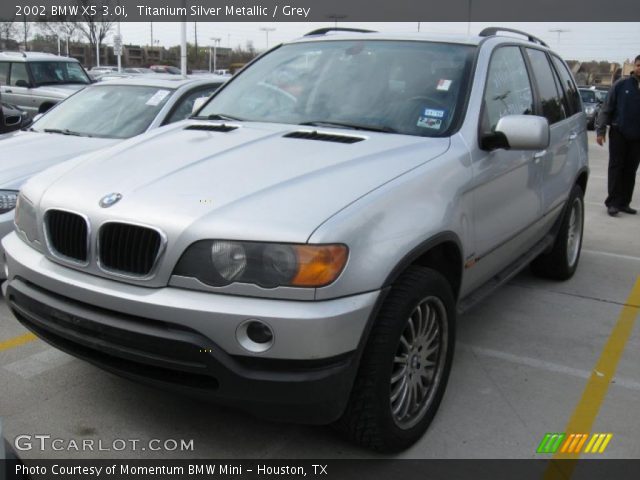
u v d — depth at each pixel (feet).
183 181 9.46
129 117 20.27
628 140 27.30
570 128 17.31
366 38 13.96
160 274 8.54
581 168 18.03
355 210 8.66
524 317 15.89
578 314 16.22
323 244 8.14
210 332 8.21
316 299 8.15
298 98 13.01
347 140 11.03
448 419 11.04
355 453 10.00
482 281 12.82
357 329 8.39
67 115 21.17
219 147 10.89
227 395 8.35
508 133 11.41
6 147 17.93
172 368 8.46
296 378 8.15
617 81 27.53
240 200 8.77
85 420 10.67
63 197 9.71
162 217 8.63
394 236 8.91
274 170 9.66
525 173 13.64
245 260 8.20
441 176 10.34
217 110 13.71
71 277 9.32
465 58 12.73
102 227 9.00
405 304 9.07
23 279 10.17
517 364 13.26
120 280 8.89
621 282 18.97
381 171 9.77
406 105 12.05
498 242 12.61
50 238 9.80
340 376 8.34
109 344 8.88
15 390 11.53
